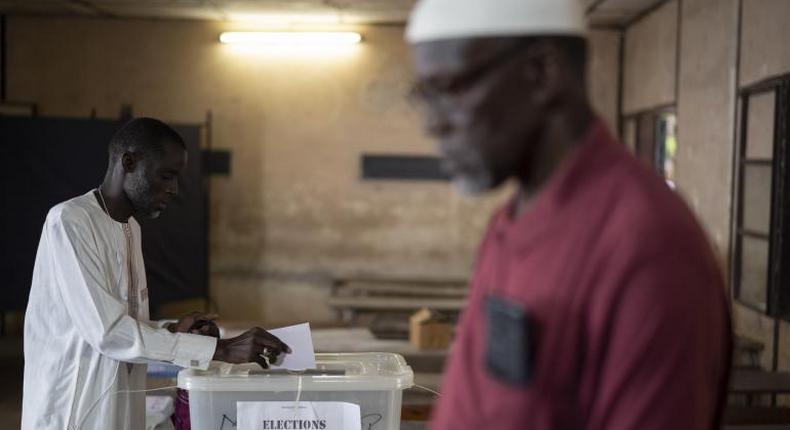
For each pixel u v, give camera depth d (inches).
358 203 295.6
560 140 34.3
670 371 30.9
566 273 32.9
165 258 255.0
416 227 295.6
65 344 89.7
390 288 275.7
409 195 295.0
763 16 180.1
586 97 34.6
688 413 31.2
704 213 214.8
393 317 244.4
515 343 33.6
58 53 288.7
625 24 283.0
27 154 231.0
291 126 293.4
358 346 190.9
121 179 91.0
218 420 79.0
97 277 86.6
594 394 32.8
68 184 234.2
